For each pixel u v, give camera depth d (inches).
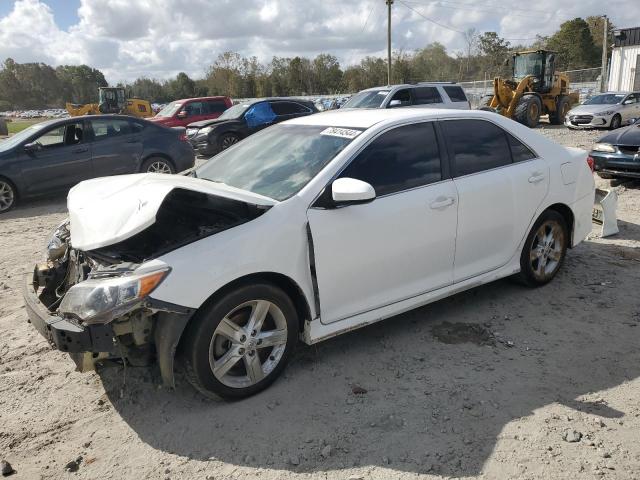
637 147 334.6
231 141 585.3
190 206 136.3
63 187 387.5
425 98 576.7
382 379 134.6
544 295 181.8
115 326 112.3
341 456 107.7
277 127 173.3
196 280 113.7
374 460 106.3
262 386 129.3
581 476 99.6
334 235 132.0
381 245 139.8
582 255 219.8
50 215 355.6
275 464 106.4
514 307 173.5
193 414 123.3
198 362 118.1
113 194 132.4
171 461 108.6
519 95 834.8
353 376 136.2
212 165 169.2
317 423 118.3
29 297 130.3
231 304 119.6
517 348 147.9
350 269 135.8
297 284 128.8
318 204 132.0
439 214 149.9
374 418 119.2
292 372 138.7
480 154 164.4
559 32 2834.6
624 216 278.4
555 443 108.8
